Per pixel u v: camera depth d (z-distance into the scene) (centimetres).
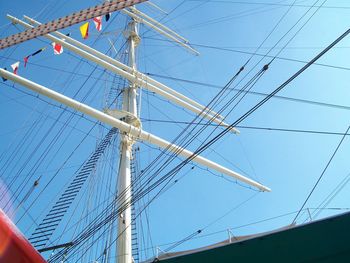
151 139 1267
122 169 1169
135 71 1534
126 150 1252
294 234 391
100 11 477
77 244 851
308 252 378
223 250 418
